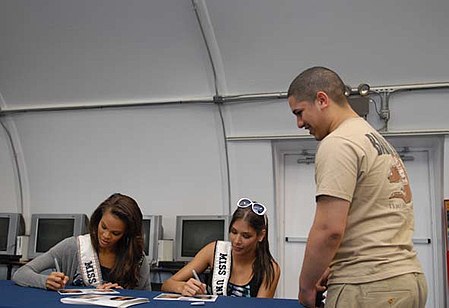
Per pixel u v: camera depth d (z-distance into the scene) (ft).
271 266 6.88
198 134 13.98
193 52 12.99
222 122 13.62
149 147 14.56
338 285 4.09
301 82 4.51
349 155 4.01
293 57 12.37
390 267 3.94
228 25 12.25
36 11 13.30
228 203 13.89
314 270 4.11
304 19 11.71
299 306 5.24
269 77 12.82
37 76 14.67
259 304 5.34
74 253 6.91
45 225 14.51
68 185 15.55
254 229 6.73
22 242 14.65
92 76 14.21
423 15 11.03
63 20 13.29
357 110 11.89
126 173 14.92
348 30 11.64
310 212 13.91
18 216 15.08
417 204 13.07
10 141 15.83
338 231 3.92
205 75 13.29
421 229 12.99
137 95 14.17
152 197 14.66
